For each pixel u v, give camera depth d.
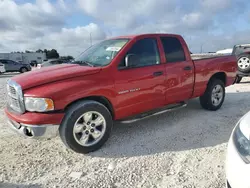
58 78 3.42
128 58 3.88
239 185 2.03
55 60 16.64
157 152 3.59
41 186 2.82
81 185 2.81
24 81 3.40
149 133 4.34
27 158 3.50
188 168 3.11
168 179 2.88
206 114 5.34
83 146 3.52
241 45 9.71
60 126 3.38
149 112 4.45
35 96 3.20
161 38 4.50
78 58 4.68
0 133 4.47
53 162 3.38
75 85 3.40
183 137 4.12
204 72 5.14
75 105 3.42
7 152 3.70
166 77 4.41
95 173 3.06
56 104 3.24
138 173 3.03
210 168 3.08
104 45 4.54
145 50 4.22
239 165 2.07
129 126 4.71
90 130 3.60
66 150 3.74
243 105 6.08
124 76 3.86
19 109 3.36
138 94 4.05
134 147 3.78
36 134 3.23
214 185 2.72
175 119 5.06
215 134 4.20
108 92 3.69
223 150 3.56
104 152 3.63
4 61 25.97
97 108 3.57
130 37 4.25
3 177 3.01
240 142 2.22
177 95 4.70
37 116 3.21
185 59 4.81
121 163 3.29
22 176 3.03
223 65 5.59
